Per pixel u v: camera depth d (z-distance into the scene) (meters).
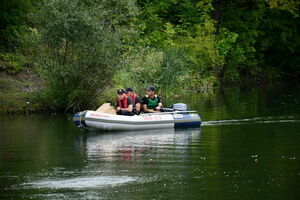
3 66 47.47
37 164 23.84
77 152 26.25
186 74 55.94
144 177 21.28
